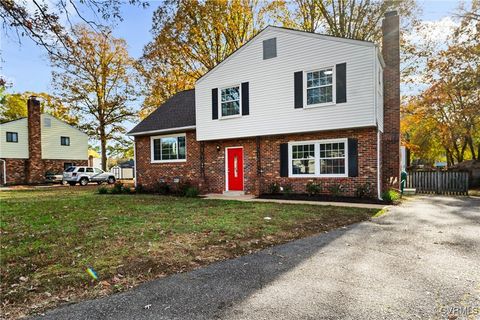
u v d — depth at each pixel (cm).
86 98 3005
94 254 461
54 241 541
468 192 1526
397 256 449
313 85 1179
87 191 1838
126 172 4116
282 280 362
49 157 2869
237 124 1356
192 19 2397
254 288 339
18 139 2636
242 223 682
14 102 3872
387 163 1317
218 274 384
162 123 1667
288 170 1274
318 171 1212
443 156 3841
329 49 1130
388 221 722
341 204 1009
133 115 3188
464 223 695
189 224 671
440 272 381
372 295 316
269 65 1268
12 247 506
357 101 1077
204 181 1484
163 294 327
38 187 2292
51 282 360
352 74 1086
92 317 278
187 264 421
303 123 1191
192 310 289
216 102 1417
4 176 2541
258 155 1341
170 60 2569
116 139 3284
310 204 1014
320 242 536
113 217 775
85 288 345
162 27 2431
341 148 1174
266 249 496
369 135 1107
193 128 1510
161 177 1658
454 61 1939
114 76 3056
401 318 269
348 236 577
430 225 673
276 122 1252
